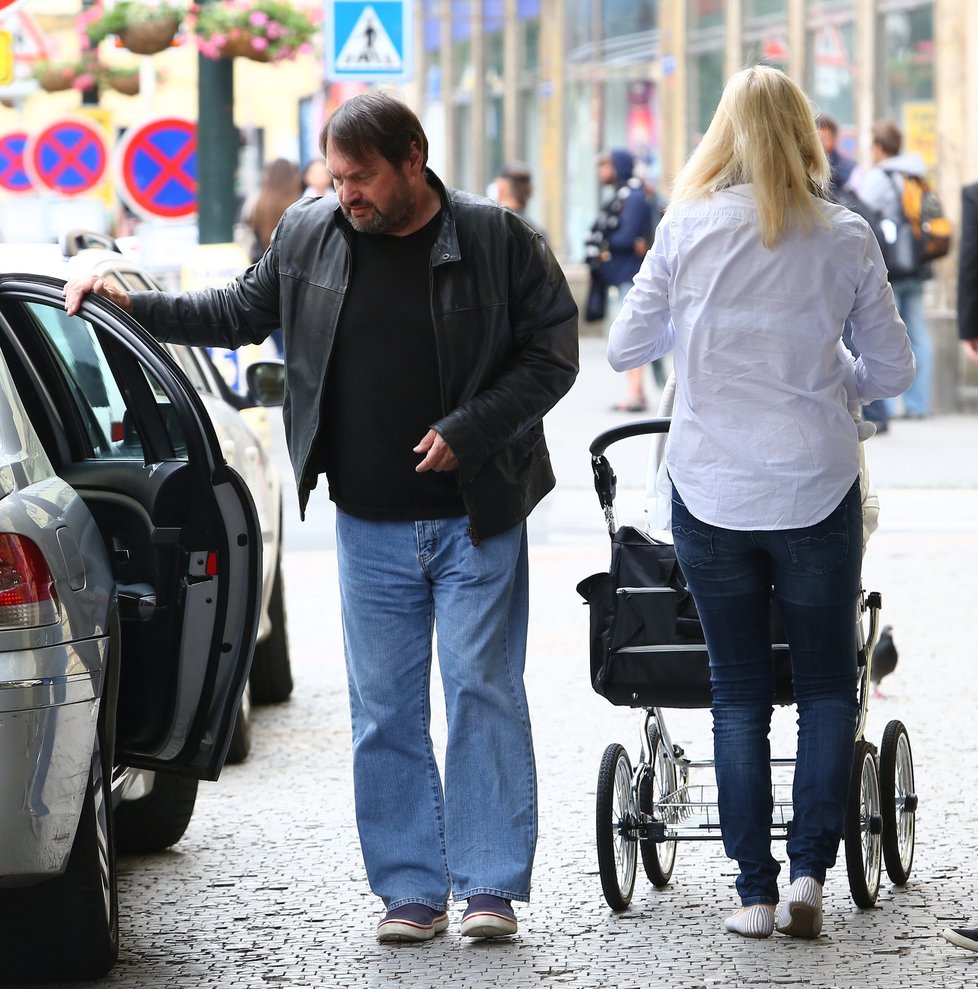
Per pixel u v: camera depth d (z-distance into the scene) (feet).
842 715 62.34
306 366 63.36
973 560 138.31
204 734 62.23
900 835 69.10
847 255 59.72
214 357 131.95
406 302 62.28
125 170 161.79
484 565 63.21
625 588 64.49
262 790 83.92
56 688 54.24
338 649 114.62
